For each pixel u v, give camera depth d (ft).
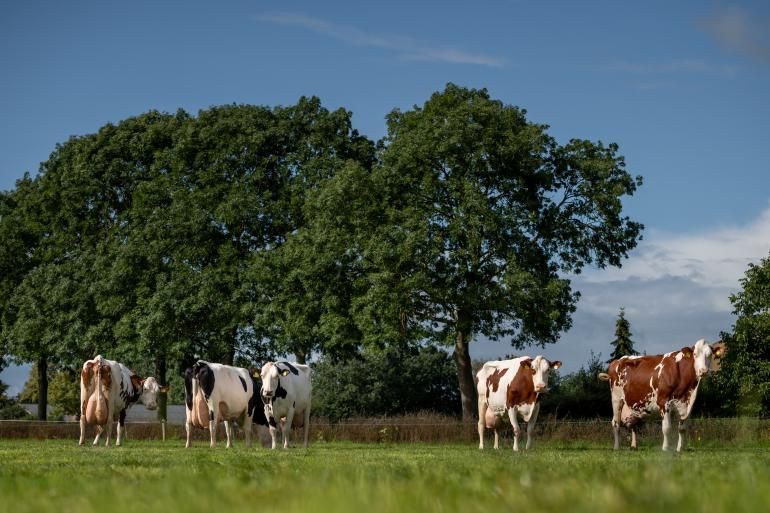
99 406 87.25
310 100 157.17
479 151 130.62
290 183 150.41
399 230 128.67
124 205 161.68
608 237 138.41
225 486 19.77
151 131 159.84
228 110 159.22
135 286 148.46
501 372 75.87
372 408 200.13
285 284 139.85
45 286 155.02
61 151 168.76
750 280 123.54
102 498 16.93
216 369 82.07
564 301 135.95
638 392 73.41
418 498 15.12
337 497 15.08
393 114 146.10
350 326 134.21
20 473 29.07
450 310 133.69
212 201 148.77
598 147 141.08
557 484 18.42
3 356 186.19
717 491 16.60
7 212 181.27
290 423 82.69
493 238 130.00
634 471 23.54
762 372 117.80
